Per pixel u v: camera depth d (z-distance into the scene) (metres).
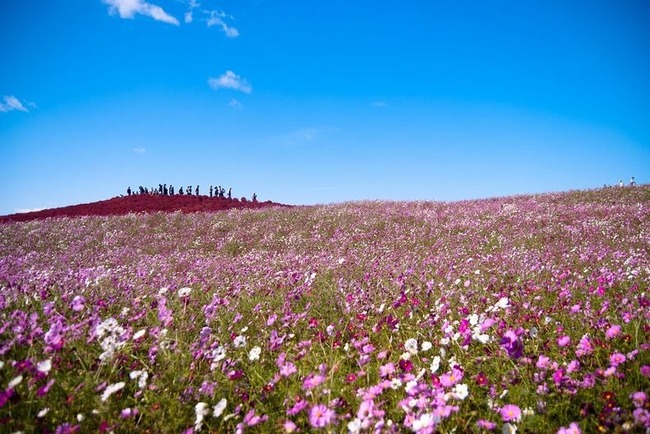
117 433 2.82
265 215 21.11
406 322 4.99
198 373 3.55
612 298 5.52
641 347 3.41
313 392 3.10
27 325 3.99
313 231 16.86
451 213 19.70
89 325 4.09
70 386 3.17
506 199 24.66
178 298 5.78
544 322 4.43
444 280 7.21
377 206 23.34
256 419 2.78
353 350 4.25
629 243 11.22
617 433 2.51
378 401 3.10
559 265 8.47
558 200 22.00
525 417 2.86
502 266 8.43
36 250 15.48
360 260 10.10
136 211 26.70
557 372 3.06
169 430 2.87
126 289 6.21
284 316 5.10
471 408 3.08
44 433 2.67
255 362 4.03
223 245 15.19
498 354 3.76
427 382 3.34
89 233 18.41
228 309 5.59
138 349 3.92
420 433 2.42
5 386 3.08
